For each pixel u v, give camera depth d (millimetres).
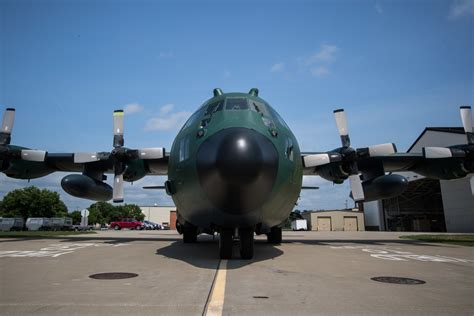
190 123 9633
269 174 7332
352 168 14047
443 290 5395
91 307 4328
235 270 7117
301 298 4805
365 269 7445
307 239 19734
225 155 7090
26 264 8094
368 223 62250
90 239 17234
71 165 17250
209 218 8227
